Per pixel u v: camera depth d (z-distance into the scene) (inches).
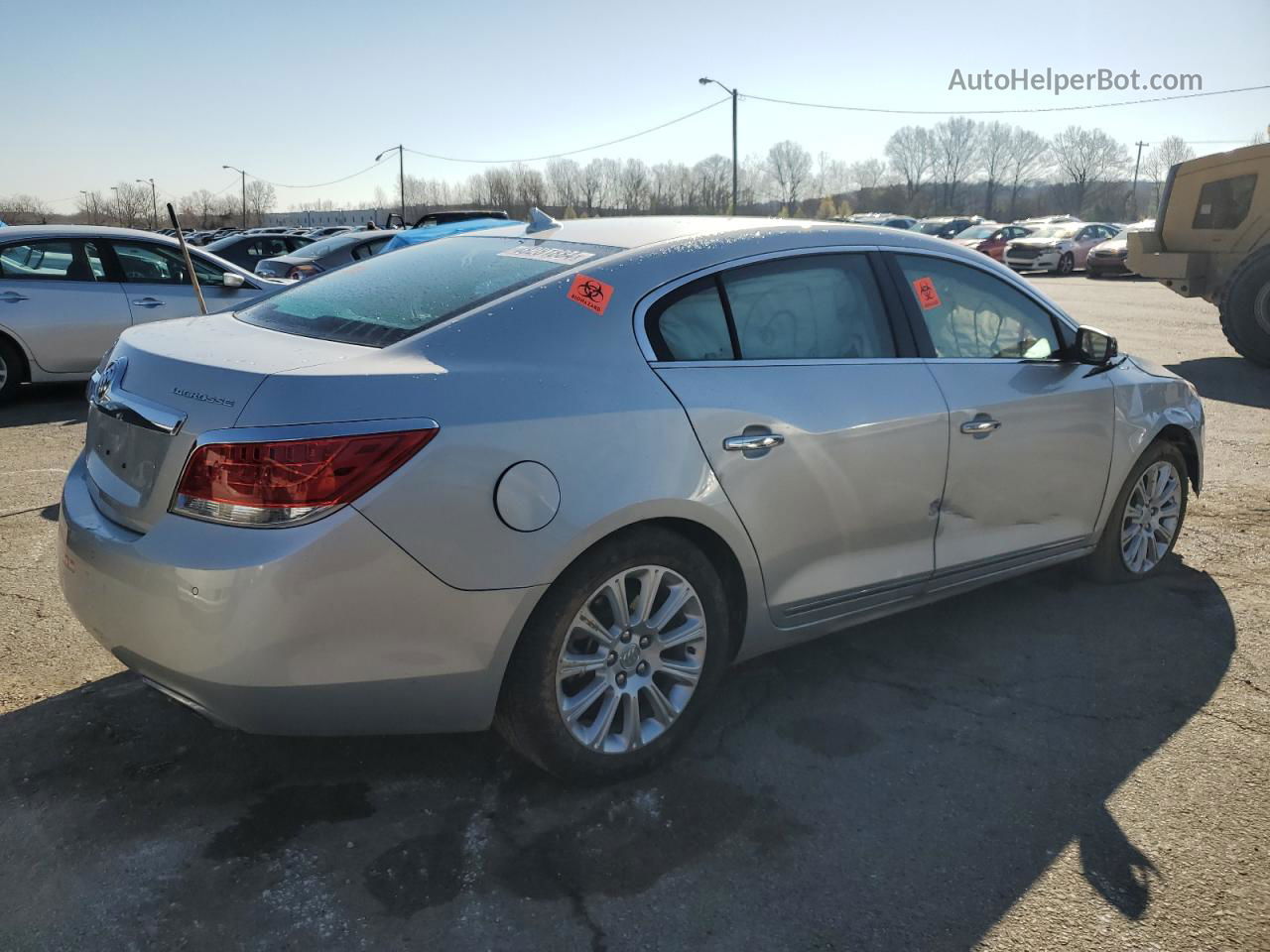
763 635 125.5
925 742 124.9
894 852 103.2
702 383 115.3
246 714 95.5
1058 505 157.8
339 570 92.5
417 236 413.4
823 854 102.6
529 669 104.0
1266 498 229.5
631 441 107.3
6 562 177.0
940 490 138.5
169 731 122.6
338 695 96.3
